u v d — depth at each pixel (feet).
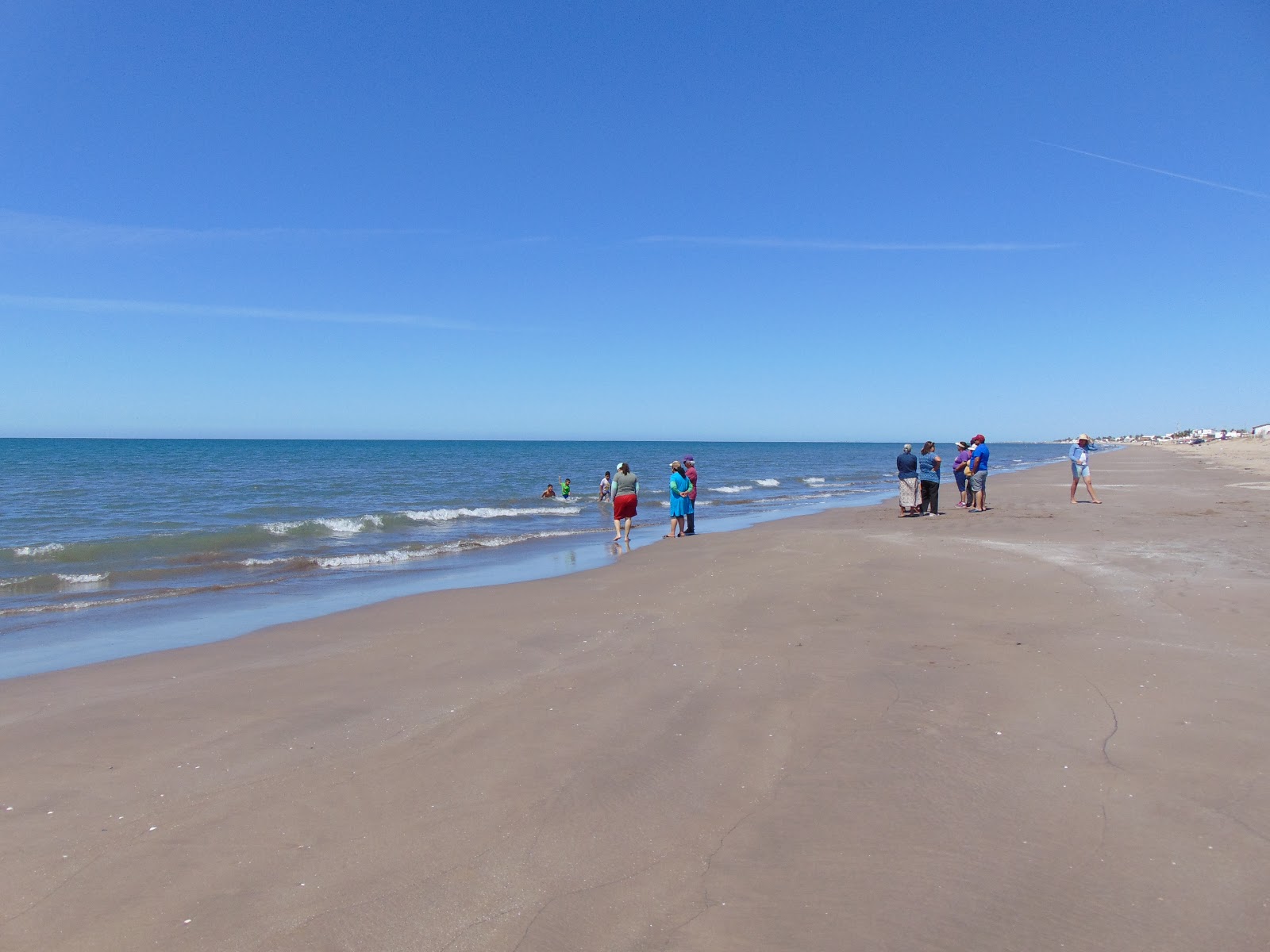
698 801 13.94
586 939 10.15
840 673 21.07
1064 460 304.71
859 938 10.03
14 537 64.64
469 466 230.07
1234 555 37.11
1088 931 10.00
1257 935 9.77
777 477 182.19
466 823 13.37
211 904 11.09
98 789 15.12
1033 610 27.17
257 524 73.77
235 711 19.85
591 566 48.06
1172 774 14.15
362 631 29.14
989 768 14.78
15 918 10.82
